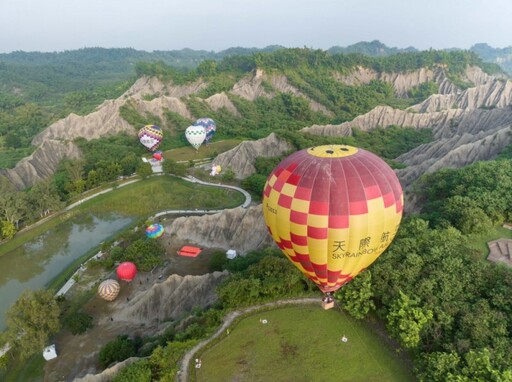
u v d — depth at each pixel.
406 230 44.19
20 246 66.62
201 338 35.91
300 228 27.77
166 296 46.81
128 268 52.59
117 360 37.81
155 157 101.00
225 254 57.72
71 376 38.62
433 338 32.38
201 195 79.94
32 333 38.81
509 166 57.31
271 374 32.28
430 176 63.66
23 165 94.19
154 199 79.75
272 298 40.34
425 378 29.78
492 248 44.84
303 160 28.67
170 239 63.66
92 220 74.81
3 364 39.25
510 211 49.72
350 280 34.22
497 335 30.73
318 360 33.38
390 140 112.94
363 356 33.56
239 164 93.00
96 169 88.75
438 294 34.88
